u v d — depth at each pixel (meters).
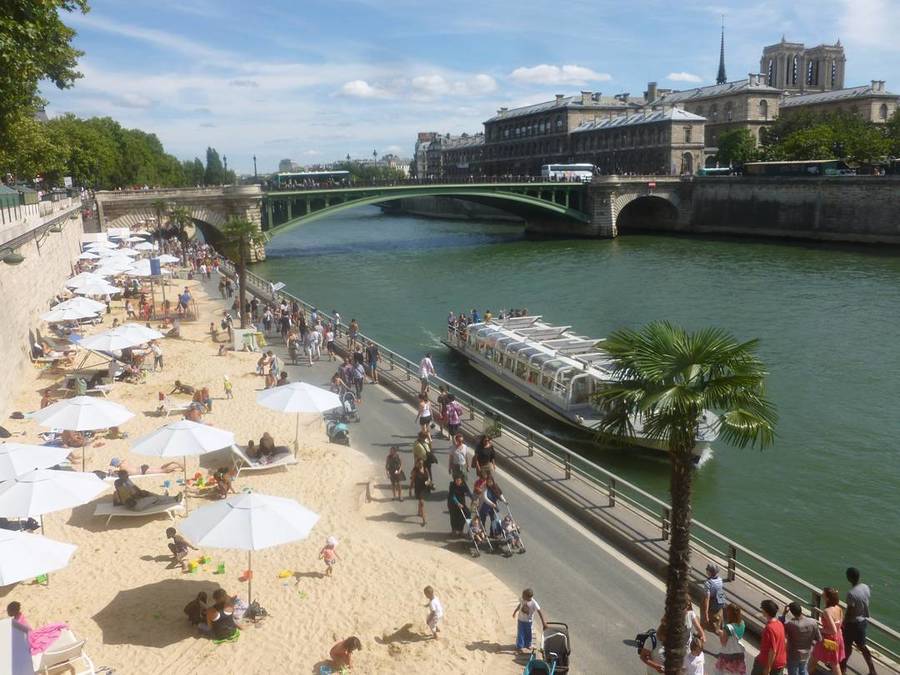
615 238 123.00
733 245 106.12
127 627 15.59
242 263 45.88
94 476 17.72
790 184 109.50
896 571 22.47
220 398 32.16
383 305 65.25
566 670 13.78
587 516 20.23
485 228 153.38
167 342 42.59
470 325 44.16
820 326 54.28
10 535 14.32
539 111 195.12
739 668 12.81
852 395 38.78
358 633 15.55
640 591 16.95
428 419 27.30
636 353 12.41
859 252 92.19
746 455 31.00
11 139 49.62
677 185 128.38
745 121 171.50
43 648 13.70
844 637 13.86
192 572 17.89
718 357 12.02
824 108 185.62
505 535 18.91
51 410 22.69
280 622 15.96
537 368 35.09
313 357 39.50
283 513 15.63
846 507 26.50
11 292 33.88
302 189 100.06
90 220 84.94
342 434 26.75
